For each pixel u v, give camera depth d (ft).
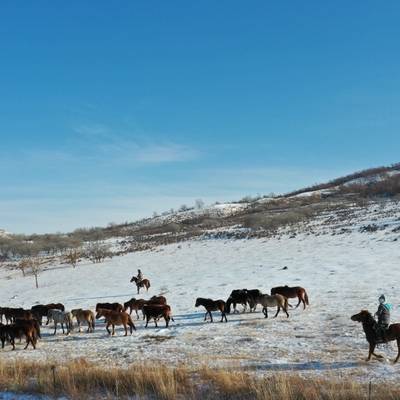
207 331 74.23
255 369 50.49
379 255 136.98
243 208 415.44
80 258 229.86
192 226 324.39
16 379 48.32
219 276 133.69
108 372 48.34
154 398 43.04
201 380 46.60
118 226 459.73
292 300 93.56
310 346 59.98
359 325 69.05
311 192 436.35
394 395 39.45
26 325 71.26
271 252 171.42
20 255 286.25
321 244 172.55
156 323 82.89
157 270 164.04
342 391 40.32
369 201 291.58
